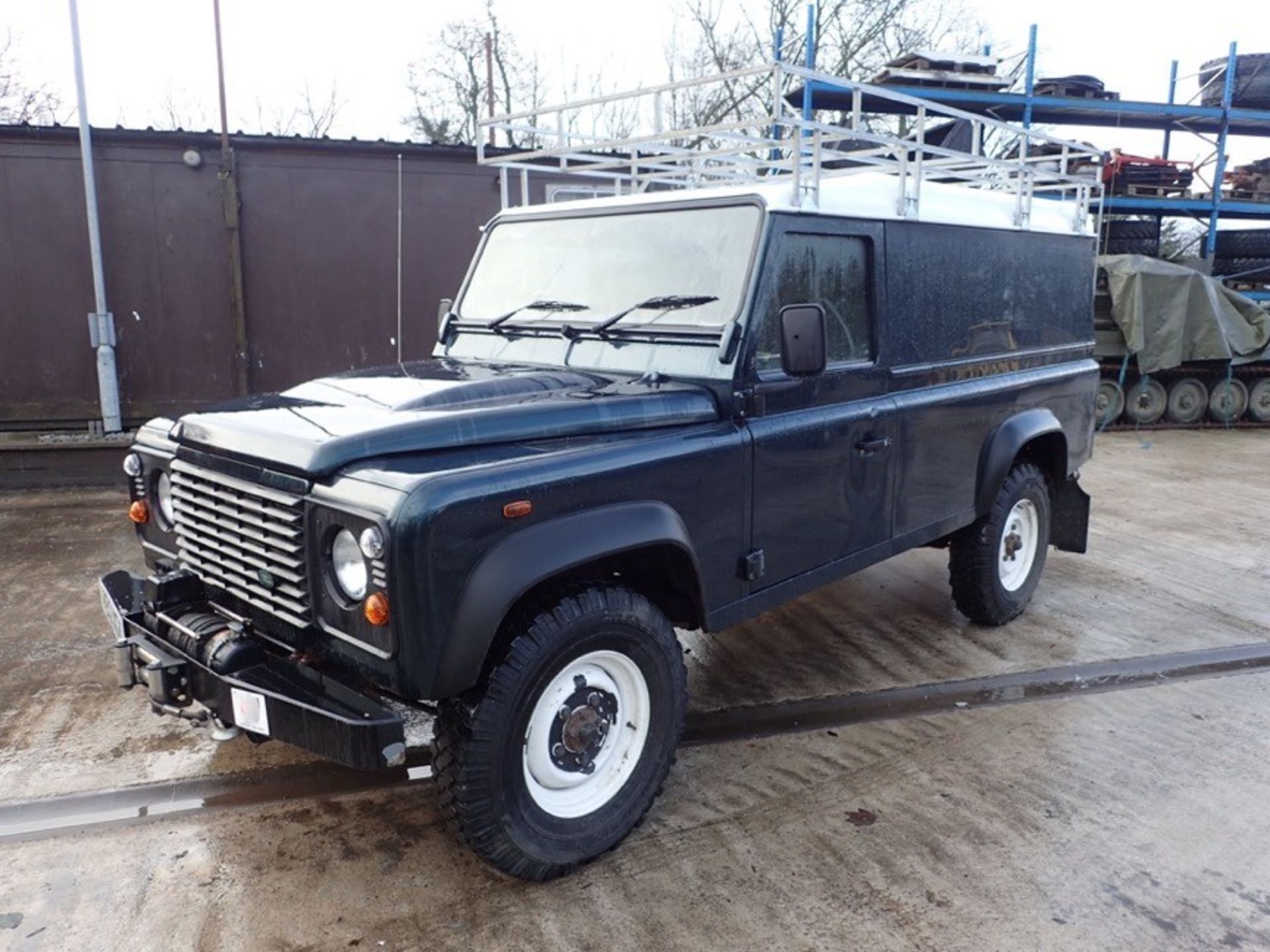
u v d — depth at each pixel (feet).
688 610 11.12
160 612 9.95
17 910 9.36
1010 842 10.68
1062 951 8.91
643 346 11.68
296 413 9.93
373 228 30.27
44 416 28.94
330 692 8.62
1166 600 19.01
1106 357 42.45
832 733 13.33
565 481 9.07
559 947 8.91
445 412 9.41
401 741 8.23
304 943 8.94
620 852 10.44
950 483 14.90
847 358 12.77
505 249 14.10
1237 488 30.01
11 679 14.60
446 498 8.15
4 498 26.08
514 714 8.98
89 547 21.57
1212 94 48.78
